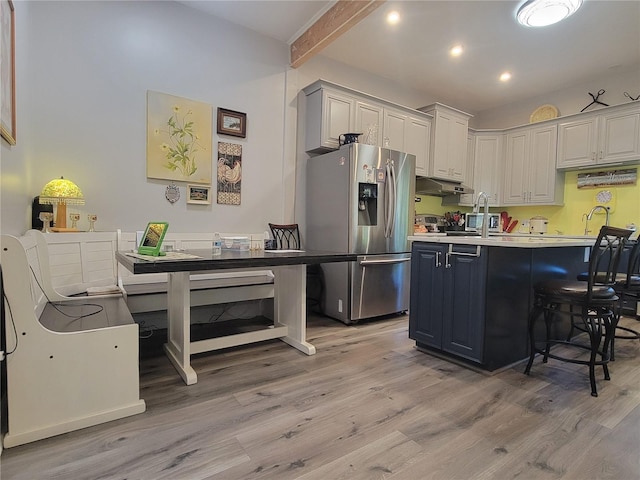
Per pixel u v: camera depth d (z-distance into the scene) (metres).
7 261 1.40
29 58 2.41
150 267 1.67
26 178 2.29
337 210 3.43
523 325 2.46
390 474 1.29
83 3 2.66
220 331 3.10
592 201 4.52
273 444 1.46
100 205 2.77
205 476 1.27
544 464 1.36
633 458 1.40
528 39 3.52
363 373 2.21
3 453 1.37
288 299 2.79
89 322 1.72
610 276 2.33
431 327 2.52
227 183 3.40
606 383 2.11
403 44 3.68
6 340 1.41
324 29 3.22
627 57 3.86
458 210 5.59
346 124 3.72
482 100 5.27
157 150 3.01
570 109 4.70
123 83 2.84
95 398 1.59
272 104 3.67
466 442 1.50
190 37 3.15
